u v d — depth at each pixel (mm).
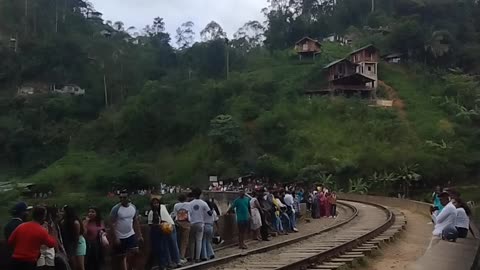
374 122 89125
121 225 12156
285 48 125625
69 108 110375
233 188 59719
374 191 73438
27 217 9594
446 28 118812
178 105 100750
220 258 15086
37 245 8688
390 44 112375
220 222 19172
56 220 10297
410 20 112812
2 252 9133
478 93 98500
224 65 117938
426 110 94875
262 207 21266
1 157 99062
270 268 13438
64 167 86250
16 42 122688
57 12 134500
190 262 15312
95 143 99562
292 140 87375
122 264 12180
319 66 104688
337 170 77562
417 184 74312
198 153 88625
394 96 99625
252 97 98625
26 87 117500
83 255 10773
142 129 97812
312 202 33375
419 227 28359
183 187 78312
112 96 115188
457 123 90562
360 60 100812
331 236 22047
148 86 103688
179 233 15305
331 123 91000
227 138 85562
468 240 12750
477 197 48719
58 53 121250
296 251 17125
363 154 79750
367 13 133125
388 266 15477
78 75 120562
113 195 61656
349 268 14391
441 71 106438
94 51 123688
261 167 78375
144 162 91688
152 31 146250
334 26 132625
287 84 101375
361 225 27609
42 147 100812
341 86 98062
